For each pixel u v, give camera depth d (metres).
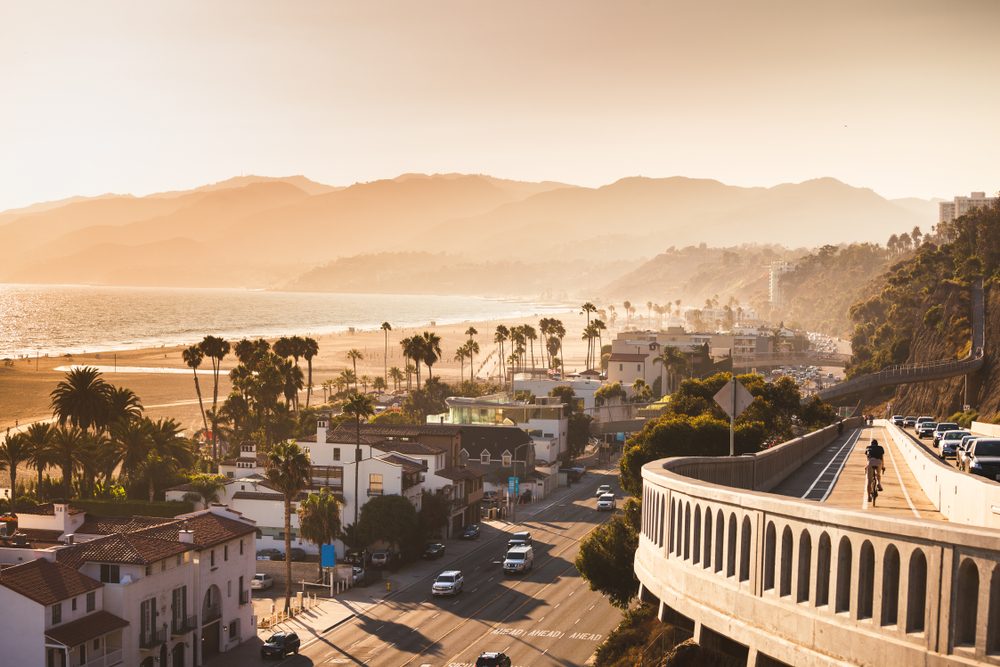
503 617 68.56
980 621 10.19
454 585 74.94
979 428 75.94
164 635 56.38
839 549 12.30
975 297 169.75
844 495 35.56
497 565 85.94
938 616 10.69
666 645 44.03
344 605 73.06
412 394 190.25
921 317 189.12
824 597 12.64
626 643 53.19
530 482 120.12
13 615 49.06
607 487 126.25
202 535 62.06
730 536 15.19
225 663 59.75
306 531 77.25
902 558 11.23
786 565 13.55
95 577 54.56
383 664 58.25
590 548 59.56
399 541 85.00
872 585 11.84
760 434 64.31
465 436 122.38
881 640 11.45
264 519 88.19
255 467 97.25
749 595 14.38
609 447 157.88
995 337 140.25
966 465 47.50
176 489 88.88
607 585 58.75
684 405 85.00
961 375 139.25
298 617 69.88
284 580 81.19
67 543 59.03
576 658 58.56
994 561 10.08
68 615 50.66
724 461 29.44
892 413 169.00
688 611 16.52
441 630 65.50
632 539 58.22
